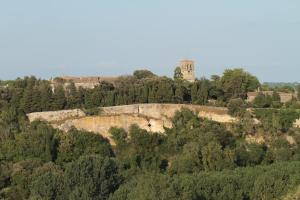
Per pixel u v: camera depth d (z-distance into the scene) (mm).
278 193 158000
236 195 155500
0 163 181500
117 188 161875
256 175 163000
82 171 158125
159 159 188500
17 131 198000
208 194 152250
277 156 191875
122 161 183375
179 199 140000
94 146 193750
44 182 156125
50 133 192500
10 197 164375
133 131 199375
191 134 197250
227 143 197625
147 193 140250
